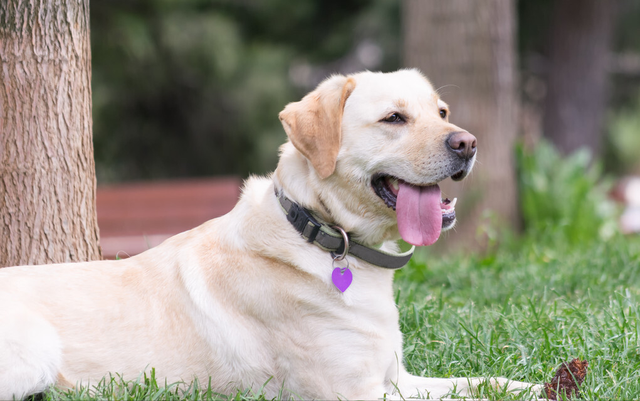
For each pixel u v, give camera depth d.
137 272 3.88
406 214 3.65
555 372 3.87
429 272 6.38
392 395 3.70
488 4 9.20
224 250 3.77
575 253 6.92
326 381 3.57
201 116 17.94
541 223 9.07
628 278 5.89
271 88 17.03
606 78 16.17
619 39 17.53
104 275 3.88
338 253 3.68
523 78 16.92
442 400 3.62
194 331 3.68
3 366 3.46
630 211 13.44
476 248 9.12
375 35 17.52
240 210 3.83
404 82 3.85
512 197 9.66
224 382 3.68
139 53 15.50
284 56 17.64
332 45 18.11
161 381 3.64
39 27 4.52
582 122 15.45
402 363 4.03
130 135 17.58
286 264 3.62
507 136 9.53
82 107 4.76
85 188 4.81
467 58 9.19
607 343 4.17
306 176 3.72
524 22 15.73
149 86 16.73
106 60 15.80
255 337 3.65
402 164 3.67
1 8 4.45
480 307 5.36
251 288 3.63
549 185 9.87
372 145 3.70
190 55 16.34
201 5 17.48
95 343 3.66
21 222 4.59
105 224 10.63
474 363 4.16
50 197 4.63
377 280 3.75
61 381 3.62
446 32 9.20
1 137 4.53
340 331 3.58
